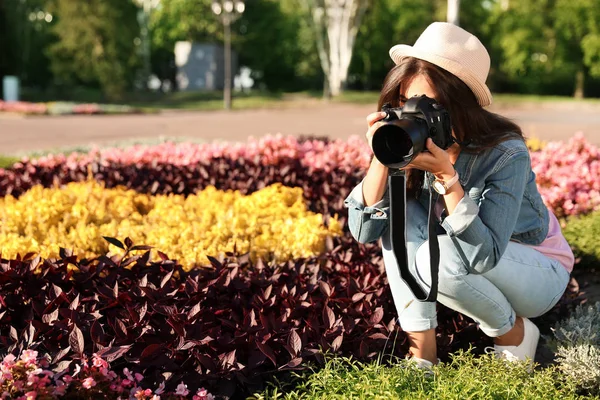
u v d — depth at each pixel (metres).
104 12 41.62
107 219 5.00
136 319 3.05
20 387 2.47
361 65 57.53
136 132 20.14
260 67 57.69
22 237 4.46
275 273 3.72
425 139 2.57
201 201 5.59
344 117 28.66
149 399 2.62
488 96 2.87
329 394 2.75
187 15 56.31
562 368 3.24
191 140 15.52
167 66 59.97
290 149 7.77
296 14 55.06
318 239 4.41
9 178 6.93
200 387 2.98
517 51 50.47
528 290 3.15
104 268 3.60
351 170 7.01
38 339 3.10
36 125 23.06
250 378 2.98
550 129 20.56
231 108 37.09
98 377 2.62
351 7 44.88
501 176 2.93
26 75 48.59
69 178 7.05
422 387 2.75
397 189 2.85
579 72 51.72
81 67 43.09
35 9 47.53
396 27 52.59
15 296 3.33
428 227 2.86
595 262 5.21
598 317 3.51
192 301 3.36
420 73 2.80
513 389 2.74
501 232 2.91
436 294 2.88
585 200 6.35
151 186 6.79
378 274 3.90
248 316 3.15
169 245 4.31
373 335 3.22
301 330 3.29
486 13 52.91
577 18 48.47
